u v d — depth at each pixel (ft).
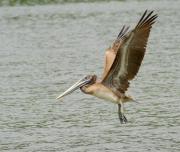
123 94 41.45
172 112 61.36
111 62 41.32
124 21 121.19
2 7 144.87
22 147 52.42
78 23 121.39
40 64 85.56
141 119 59.57
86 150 51.21
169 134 54.75
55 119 60.34
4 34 113.50
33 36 109.81
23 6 144.87
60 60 87.71
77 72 79.97
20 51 96.22
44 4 146.82
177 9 132.98
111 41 101.76
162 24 115.85
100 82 41.70
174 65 81.76
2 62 87.71
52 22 123.65
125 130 56.29
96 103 65.72
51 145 52.70
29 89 71.87
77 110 63.26
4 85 74.08
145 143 52.47
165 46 94.89
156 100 65.67
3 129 57.52
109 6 141.28
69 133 55.77
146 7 137.69
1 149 52.06
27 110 63.41
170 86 71.10
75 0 151.43
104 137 54.44
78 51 93.91
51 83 74.54
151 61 84.53
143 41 38.60
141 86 71.61
